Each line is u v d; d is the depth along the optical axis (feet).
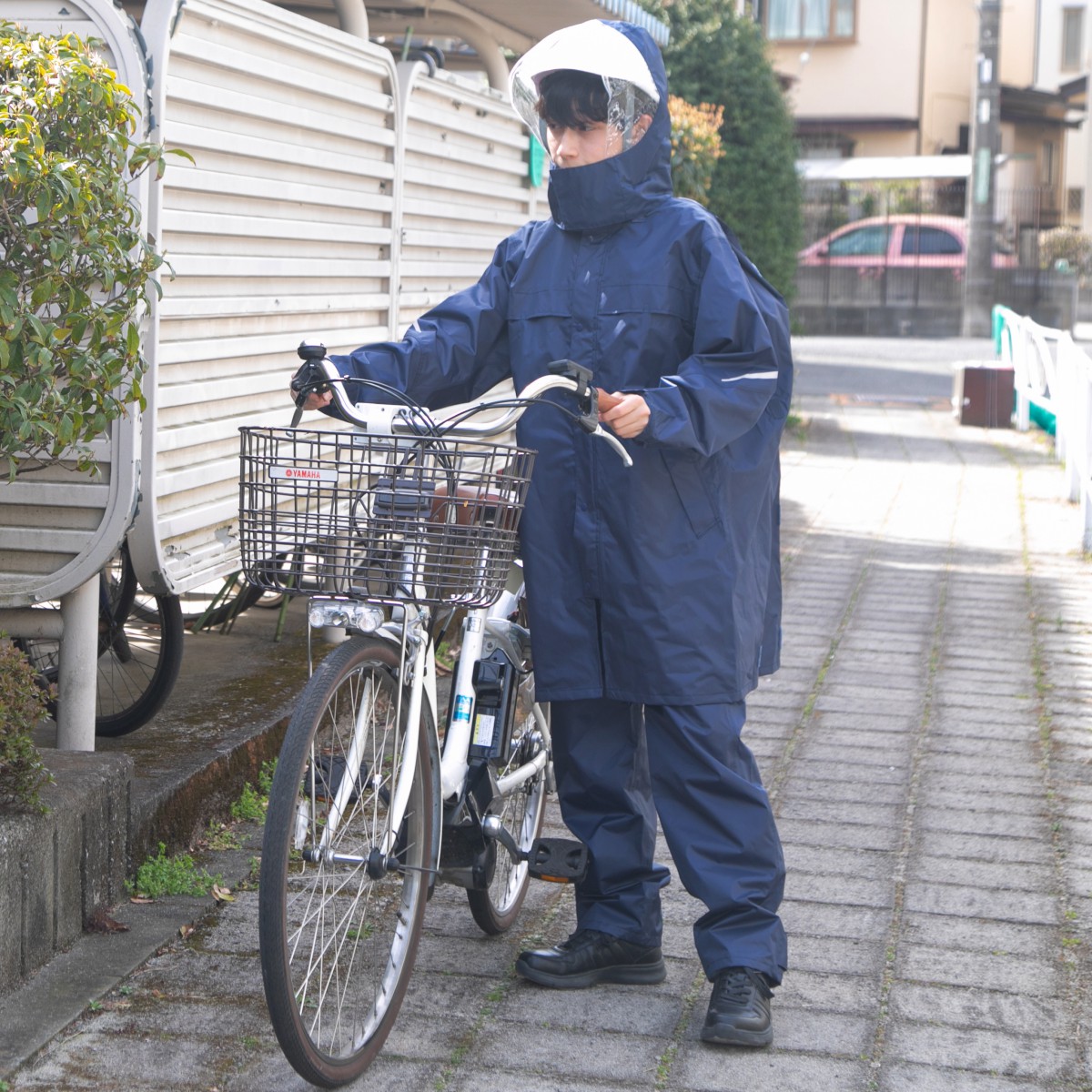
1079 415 30.35
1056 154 109.50
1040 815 14.32
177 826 12.70
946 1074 9.48
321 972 9.77
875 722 17.29
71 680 12.90
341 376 9.86
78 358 10.64
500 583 9.01
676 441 9.21
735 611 10.05
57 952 10.72
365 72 16.74
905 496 32.32
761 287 10.11
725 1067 9.55
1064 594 23.71
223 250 13.84
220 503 13.99
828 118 96.43
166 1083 9.18
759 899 10.12
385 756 9.50
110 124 10.91
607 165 9.83
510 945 11.45
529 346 10.16
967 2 96.78
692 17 42.24
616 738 10.73
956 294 76.38
